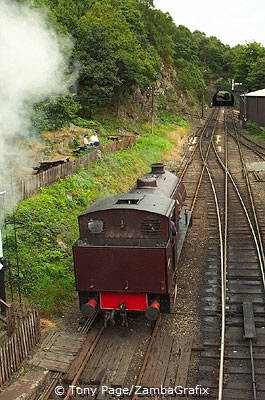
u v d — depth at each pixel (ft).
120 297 35.19
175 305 38.68
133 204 36.88
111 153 88.69
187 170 96.12
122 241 35.29
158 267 33.65
